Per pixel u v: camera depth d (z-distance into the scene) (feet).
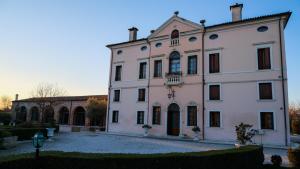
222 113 69.62
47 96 155.33
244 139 43.62
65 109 146.00
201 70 75.51
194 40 78.79
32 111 157.79
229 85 70.08
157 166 23.71
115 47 98.48
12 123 122.72
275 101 62.54
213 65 74.49
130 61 93.56
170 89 80.79
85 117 129.59
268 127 62.75
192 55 78.33
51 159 22.21
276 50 64.69
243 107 66.80
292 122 130.11
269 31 66.49
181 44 81.25
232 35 72.13
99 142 60.03
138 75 89.92
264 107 63.82
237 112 67.41
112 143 57.98
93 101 119.44
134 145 54.39
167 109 80.43
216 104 71.10
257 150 33.42
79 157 22.34
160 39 86.53
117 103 93.66
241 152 30.17
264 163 37.27
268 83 64.64
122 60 95.86
